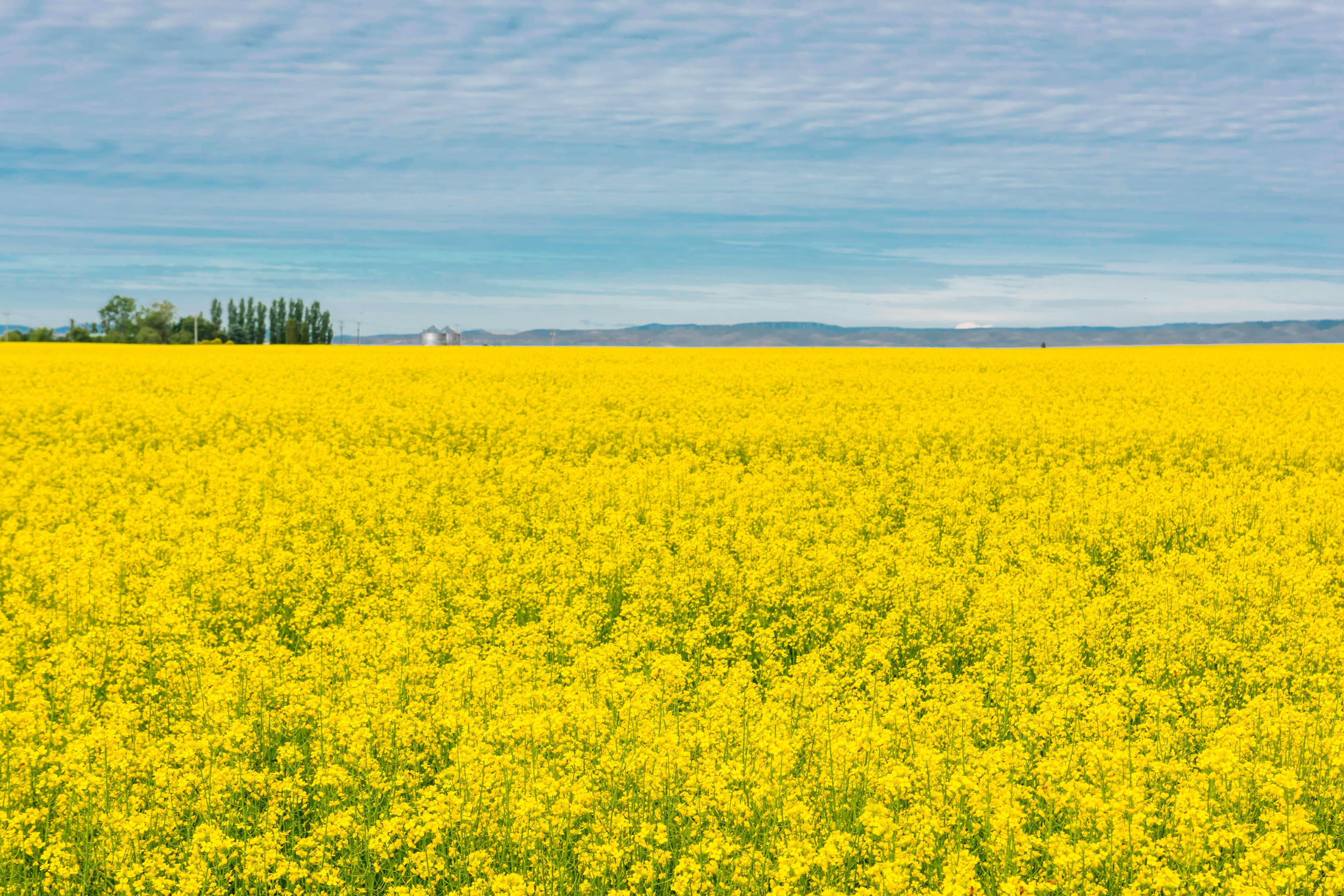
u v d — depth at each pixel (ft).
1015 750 22.48
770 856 19.40
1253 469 65.41
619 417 89.20
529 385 114.32
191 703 25.96
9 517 50.37
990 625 33.32
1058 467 66.59
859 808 20.61
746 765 21.52
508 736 22.54
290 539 44.37
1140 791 19.52
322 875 18.07
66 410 89.25
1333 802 20.61
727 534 45.42
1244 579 35.94
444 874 18.79
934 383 116.26
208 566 36.99
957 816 19.61
